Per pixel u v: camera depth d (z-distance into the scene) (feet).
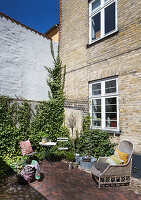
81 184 13.83
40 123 21.99
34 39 26.66
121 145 15.67
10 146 18.42
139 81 17.03
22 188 12.95
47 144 18.80
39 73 26.78
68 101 26.73
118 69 19.33
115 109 19.54
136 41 17.63
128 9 18.84
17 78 23.53
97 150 18.90
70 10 28.37
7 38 22.84
